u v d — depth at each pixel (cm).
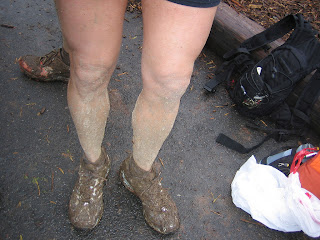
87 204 151
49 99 205
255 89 212
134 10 291
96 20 96
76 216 150
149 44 100
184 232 164
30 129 188
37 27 252
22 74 215
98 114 126
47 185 167
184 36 95
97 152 143
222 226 170
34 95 205
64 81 215
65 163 178
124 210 165
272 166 194
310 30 212
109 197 168
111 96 219
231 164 200
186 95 235
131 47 258
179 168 190
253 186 177
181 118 219
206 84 236
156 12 93
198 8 91
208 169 194
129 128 203
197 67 258
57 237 150
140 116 121
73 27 98
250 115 227
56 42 245
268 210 170
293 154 196
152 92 110
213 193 183
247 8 318
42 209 158
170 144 201
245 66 238
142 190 154
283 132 218
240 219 175
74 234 153
